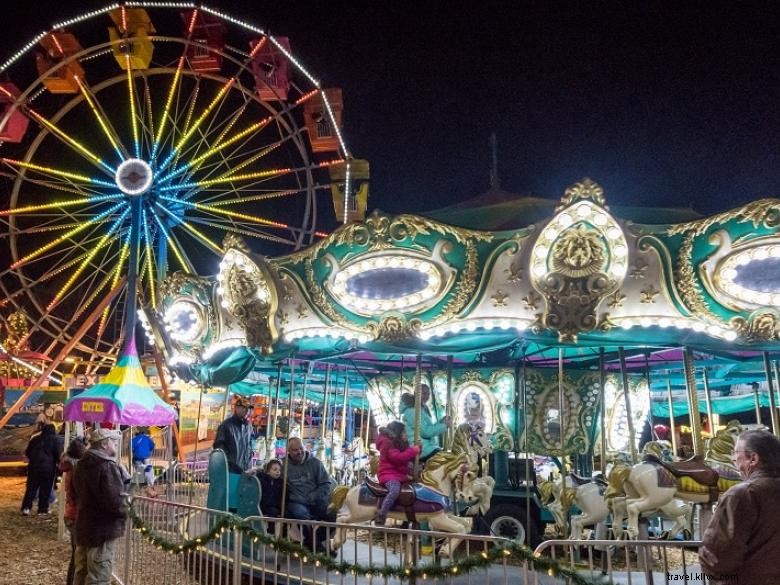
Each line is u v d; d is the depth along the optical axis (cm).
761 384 1502
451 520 692
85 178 1611
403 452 705
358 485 730
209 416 2003
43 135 1708
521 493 895
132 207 1548
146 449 1410
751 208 611
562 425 746
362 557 754
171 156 1638
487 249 671
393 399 1112
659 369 1187
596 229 637
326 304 730
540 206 780
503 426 945
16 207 1686
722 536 314
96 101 1697
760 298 634
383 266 702
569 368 1031
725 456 732
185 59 1762
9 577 794
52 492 1338
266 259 751
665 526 1034
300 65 1720
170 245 1672
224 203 1712
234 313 790
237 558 557
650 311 654
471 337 726
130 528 684
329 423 1830
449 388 823
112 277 1670
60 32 1667
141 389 1221
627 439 1015
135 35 1677
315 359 957
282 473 812
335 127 1711
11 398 2023
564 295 653
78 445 703
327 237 720
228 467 908
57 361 1639
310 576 658
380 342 714
